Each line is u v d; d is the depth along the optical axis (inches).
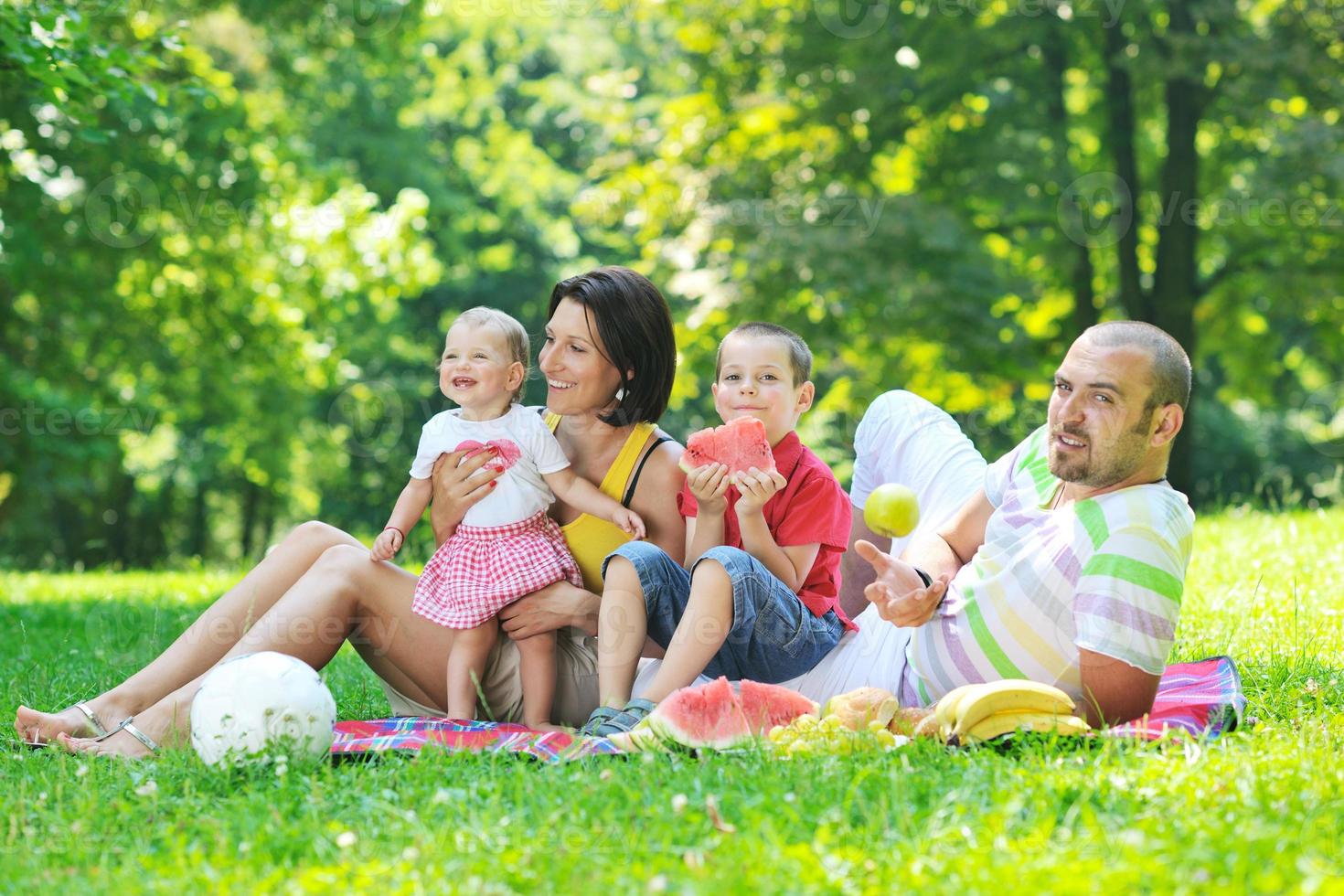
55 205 626.5
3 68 333.4
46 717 148.9
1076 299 675.4
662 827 109.6
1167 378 132.9
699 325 626.8
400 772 128.6
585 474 168.4
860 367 622.8
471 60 1040.2
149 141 638.5
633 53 1041.5
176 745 143.1
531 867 103.1
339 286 749.9
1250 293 727.1
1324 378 967.0
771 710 143.6
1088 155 697.6
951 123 673.0
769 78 681.6
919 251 616.7
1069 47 665.0
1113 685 133.0
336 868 103.4
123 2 426.3
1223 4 605.3
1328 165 569.9
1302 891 90.4
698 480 151.0
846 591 185.9
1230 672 155.4
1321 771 120.6
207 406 779.4
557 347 163.9
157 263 669.9
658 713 135.5
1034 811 109.6
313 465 948.0
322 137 934.4
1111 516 134.9
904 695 153.1
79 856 111.6
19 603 372.5
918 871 98.3
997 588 141.1
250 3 700.0
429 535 396.2
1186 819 106.9
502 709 163.9
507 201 1119.6
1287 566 274.1
